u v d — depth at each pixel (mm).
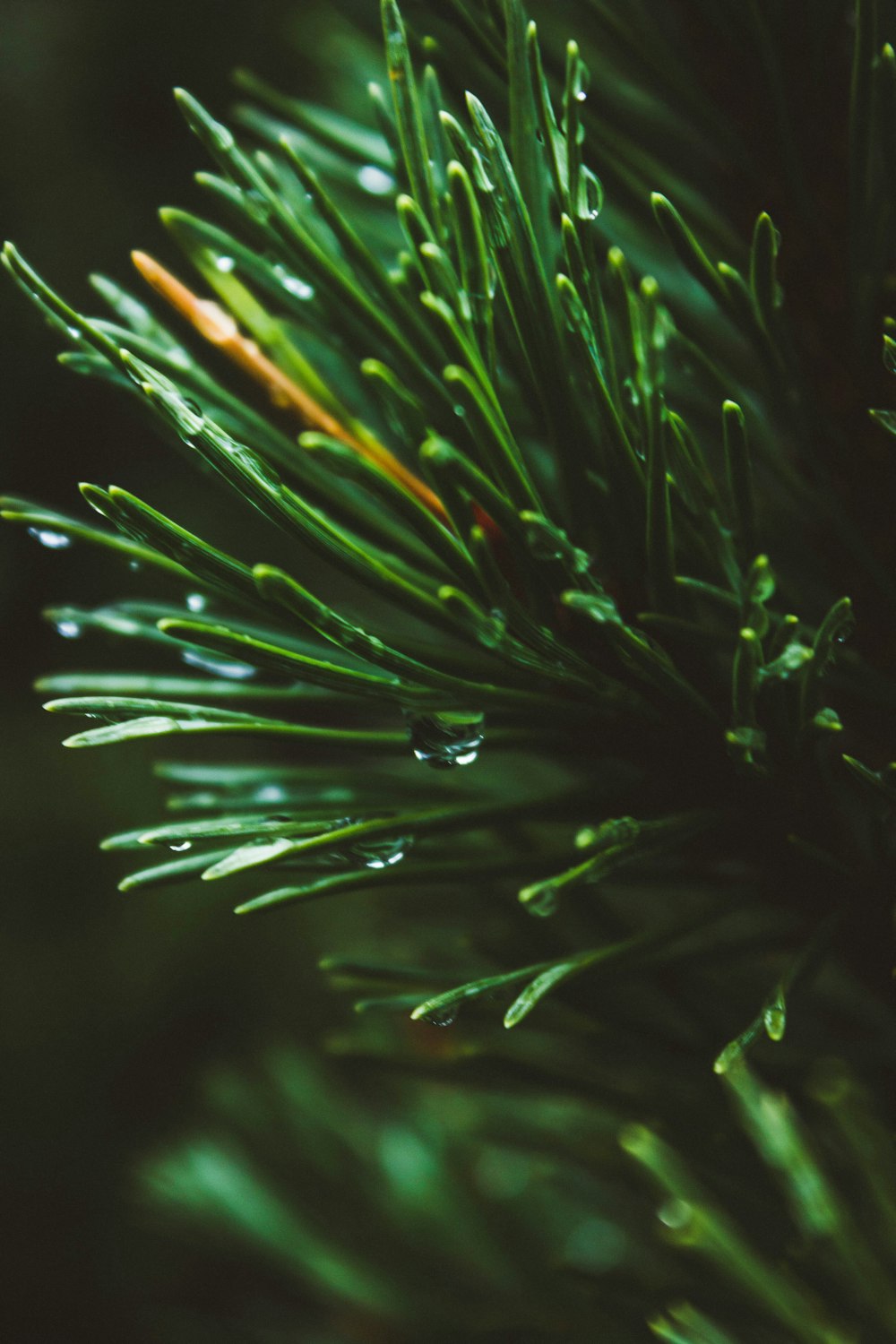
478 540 182
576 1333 244
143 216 620
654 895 259
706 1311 220
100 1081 558
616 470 192
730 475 185
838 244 208
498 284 196
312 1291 270
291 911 568
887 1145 208
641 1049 226
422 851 214
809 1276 216
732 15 207
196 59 611
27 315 608
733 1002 231
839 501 205
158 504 610
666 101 217
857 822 224
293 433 230
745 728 189
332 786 216
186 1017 563
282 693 203
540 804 196
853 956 208
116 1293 524
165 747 592
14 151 612
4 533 622
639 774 210
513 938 227
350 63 264
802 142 209
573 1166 251
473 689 189
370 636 185
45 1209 544
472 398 184
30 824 574
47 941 567
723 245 215
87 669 617
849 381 207
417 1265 261
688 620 196
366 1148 273
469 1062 224
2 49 616
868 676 200
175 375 205
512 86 188
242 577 184
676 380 225
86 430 630
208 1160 272
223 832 189
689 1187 212
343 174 233
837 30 205
